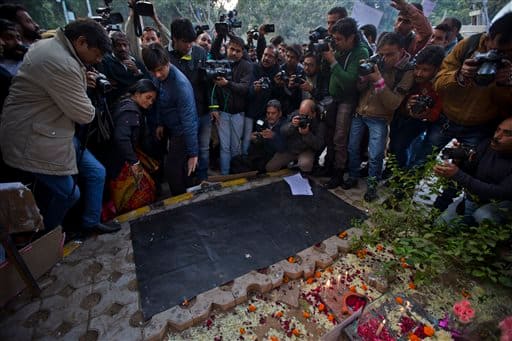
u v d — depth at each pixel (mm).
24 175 2053
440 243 2125
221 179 3246
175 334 1646
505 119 2004
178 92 2518
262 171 3580
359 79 2742
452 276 2014
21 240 2061
